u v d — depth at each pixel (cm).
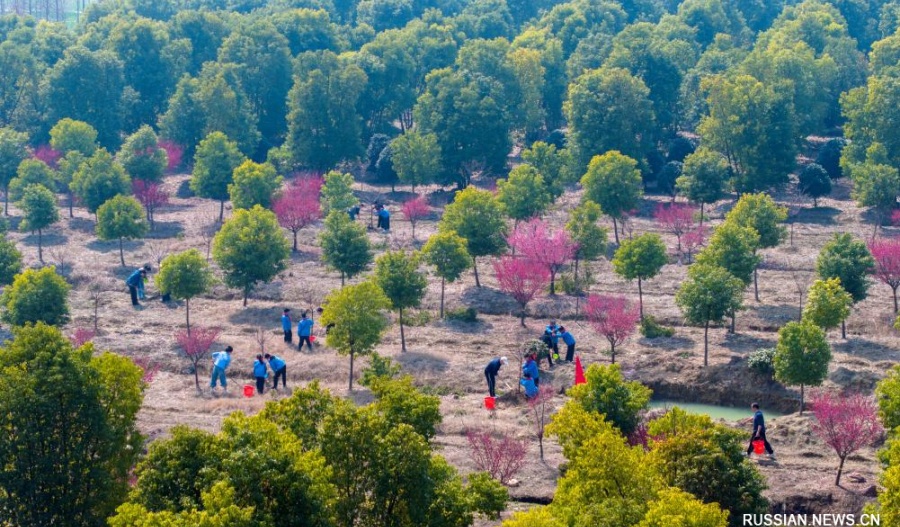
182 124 10350
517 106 11050
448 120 9419
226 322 5881
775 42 12219
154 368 5009
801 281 6556
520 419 4456
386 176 10000
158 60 11606
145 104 11350
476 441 3984
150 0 15625
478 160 9806
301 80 10581
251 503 2508
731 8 15275
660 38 12406
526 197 7412
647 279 6494
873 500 3600
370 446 2781
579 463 2903
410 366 5159
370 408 2911
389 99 11219
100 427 3011
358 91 10056
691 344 5444
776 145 8894
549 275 6300
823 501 3625
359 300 4766
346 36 13650
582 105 9519
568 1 16562
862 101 9219
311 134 9912
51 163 9319
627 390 3741
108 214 6975
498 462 3719
